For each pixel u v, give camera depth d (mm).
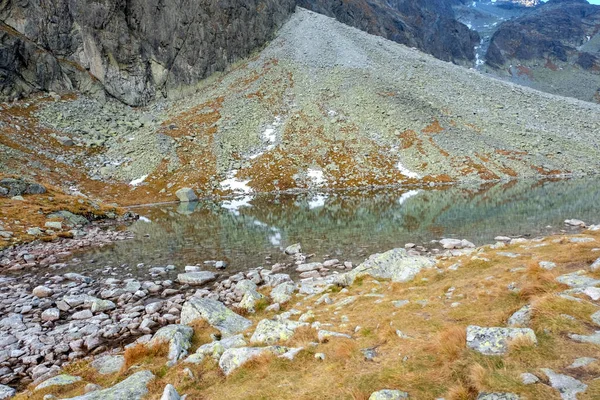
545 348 8352
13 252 33812
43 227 41375
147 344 13820
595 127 103125
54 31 113812
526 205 47688
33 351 16172
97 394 10078
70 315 20531
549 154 89375
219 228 44719
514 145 93062
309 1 189500
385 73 124125
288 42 145625
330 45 139625
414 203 55562
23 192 49719
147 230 45281
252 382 9789
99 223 49188
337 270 26547
